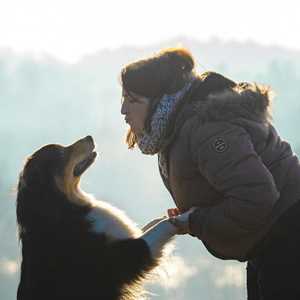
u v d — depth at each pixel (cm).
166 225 756
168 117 701
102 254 777
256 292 721
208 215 680
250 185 660
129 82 715
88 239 794
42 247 802
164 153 711
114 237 796
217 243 687
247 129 679
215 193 690
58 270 784
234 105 682
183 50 716
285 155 691
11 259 9306
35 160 866
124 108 725
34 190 843
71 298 771
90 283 770
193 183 695
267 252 679
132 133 762
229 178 665
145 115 716
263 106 690
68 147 886
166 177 727
